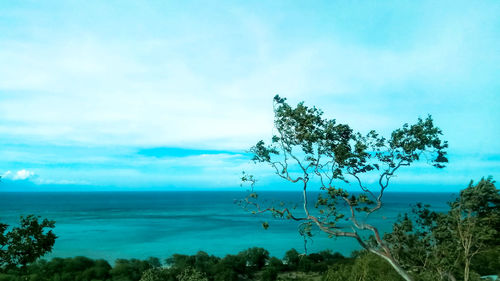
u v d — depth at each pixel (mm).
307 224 14141
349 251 87750
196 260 56688
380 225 92375
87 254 89375
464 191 16438
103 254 89625
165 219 180500
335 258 63000
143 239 113375
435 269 18344
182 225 152750
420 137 13117
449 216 17484
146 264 52375
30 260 11492
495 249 18484
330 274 21312
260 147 14781
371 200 13562
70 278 45531
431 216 18969
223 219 180375
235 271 55062
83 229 139000
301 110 13570
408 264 19469
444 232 18000
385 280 18125
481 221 16094
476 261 22688
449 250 17328
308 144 13984
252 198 14883
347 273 20594
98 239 113312
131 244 104188
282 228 140000
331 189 13352
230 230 135000
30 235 11594
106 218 184750
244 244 103062
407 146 13211
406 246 19719
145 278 35000
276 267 56719
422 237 19156
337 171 13664
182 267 50375
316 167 14164
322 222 14039
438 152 13523
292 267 58312
